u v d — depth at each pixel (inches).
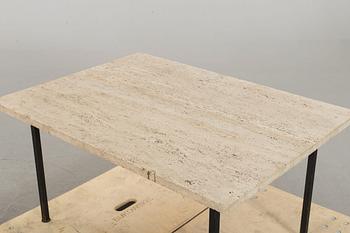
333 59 174.1
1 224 97.9
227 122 74.0
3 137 129.4
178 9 215.8
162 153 66.2
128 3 219.9
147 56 97.8
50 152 124.0
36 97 81.4
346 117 76.0
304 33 194.5
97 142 68.7
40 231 88.3
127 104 78.9
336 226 88.9
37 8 216.5
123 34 196.7
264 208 93.3
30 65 170.4
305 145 68.5
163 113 76.3
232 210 92.4
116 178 102.3
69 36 194.9
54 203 95.0
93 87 84.7
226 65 170.7
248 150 67.0
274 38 191.6
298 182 114.1
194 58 176.9
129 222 90.3
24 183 113.0
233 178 61.0
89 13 213.2
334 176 115.4
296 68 167.2
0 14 210.8
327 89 151.5
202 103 79.4
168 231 87.9
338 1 208.4
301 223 85.8
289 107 78.7
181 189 59.6
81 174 116.4
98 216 91.9
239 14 210.2
